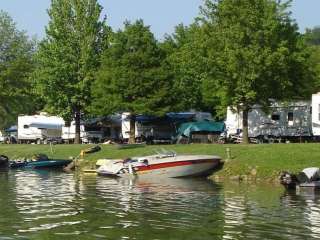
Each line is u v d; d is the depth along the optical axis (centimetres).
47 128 7619
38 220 2355
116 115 7406
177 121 7069
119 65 6175
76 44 6925
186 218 2378
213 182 3800
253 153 4200
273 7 5212
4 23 8288
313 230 2125
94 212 2550
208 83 5447
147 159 4306
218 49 5250
